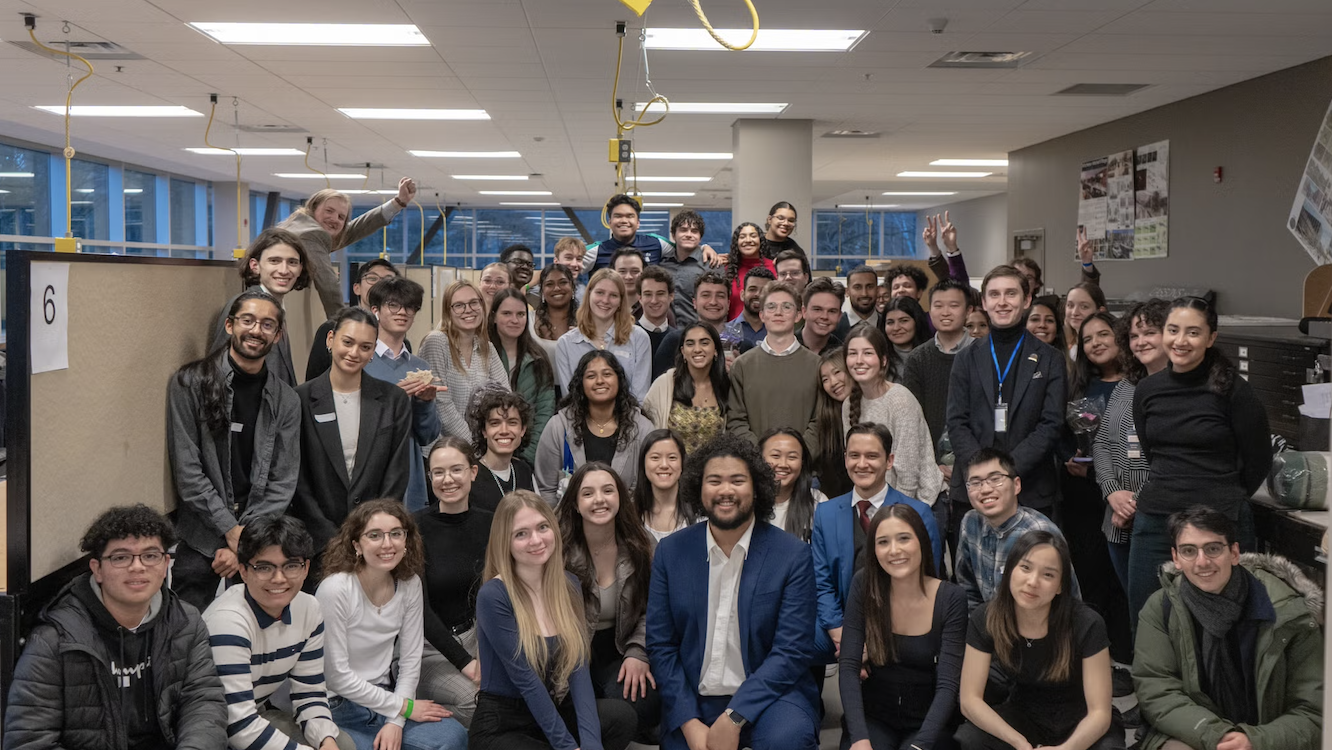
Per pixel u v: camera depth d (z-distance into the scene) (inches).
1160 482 129.5
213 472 121.0
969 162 514.9
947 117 377.1
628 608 127.0
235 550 119.3
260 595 106.7
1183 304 125.8
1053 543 107.5
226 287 136.7
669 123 387.2
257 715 106.2
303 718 110.0
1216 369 126.0
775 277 192.2
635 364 174.6
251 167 542.3
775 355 156.9
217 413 120.0
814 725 116.3
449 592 131.3
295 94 331.3
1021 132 417.4
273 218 681.6
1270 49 266.5
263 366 124.5
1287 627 104.3
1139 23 239.8
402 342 159.3
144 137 431.5
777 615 118.5
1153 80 308.8
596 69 291.7
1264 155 302.7
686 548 120.8
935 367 166.2
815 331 175.8
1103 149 397.1
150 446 118.0
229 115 374.3
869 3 223.0
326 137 428.1
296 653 110.3
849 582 131.8
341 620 114.8
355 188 652.7
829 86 315.9
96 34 251.9
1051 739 110.9
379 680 118.6
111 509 97.0
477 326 166.6
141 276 115.1
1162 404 129.8
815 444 153.3
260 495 123.3
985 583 129.0
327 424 130.1
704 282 182.5
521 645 111.0
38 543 99.0
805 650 117.7
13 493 96.4
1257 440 124.1
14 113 370.9
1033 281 237.0
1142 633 113.2
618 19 236.4
